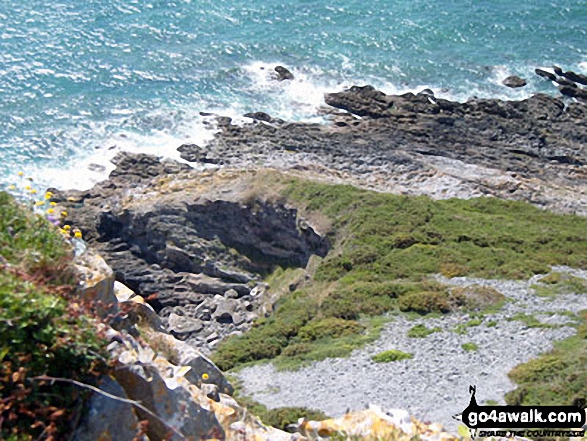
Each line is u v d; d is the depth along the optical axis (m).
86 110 73.62
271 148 69.00
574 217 58.19
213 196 59.62
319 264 51.69
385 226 53.03
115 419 9.46
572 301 38.69
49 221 12.52
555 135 72.75
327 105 77.44
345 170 66.19
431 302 40.44
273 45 87.88
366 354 35.31
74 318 9.84
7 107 73.06
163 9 93.81
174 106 75.50
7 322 9.09
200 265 59.19
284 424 27.80
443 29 92.94
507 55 88.44
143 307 16.00
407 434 11.55
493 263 46.44
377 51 88.06
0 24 87.69
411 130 72.69
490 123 73.94
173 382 10.80
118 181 64.44
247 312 55.22
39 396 9.00
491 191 62.88
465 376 30.98
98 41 85.94
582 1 100.69
